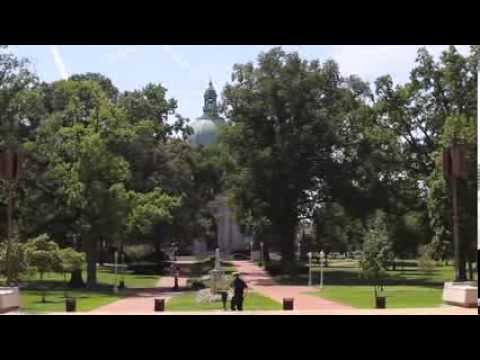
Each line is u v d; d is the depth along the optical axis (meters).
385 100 68.75
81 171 55.44
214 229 129.50
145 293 54.22
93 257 58.25
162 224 83.44
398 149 69.31
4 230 55.66
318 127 71.44
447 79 64.56
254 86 74.00
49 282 62.56
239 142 74.44
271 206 71.75
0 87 57.44
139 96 79.75
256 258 118.75
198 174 96.81
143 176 78.31
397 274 75.69
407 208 69.06
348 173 70.88
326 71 74.56
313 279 69.00
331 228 77.06
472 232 55.22
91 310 37.38
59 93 67.56
